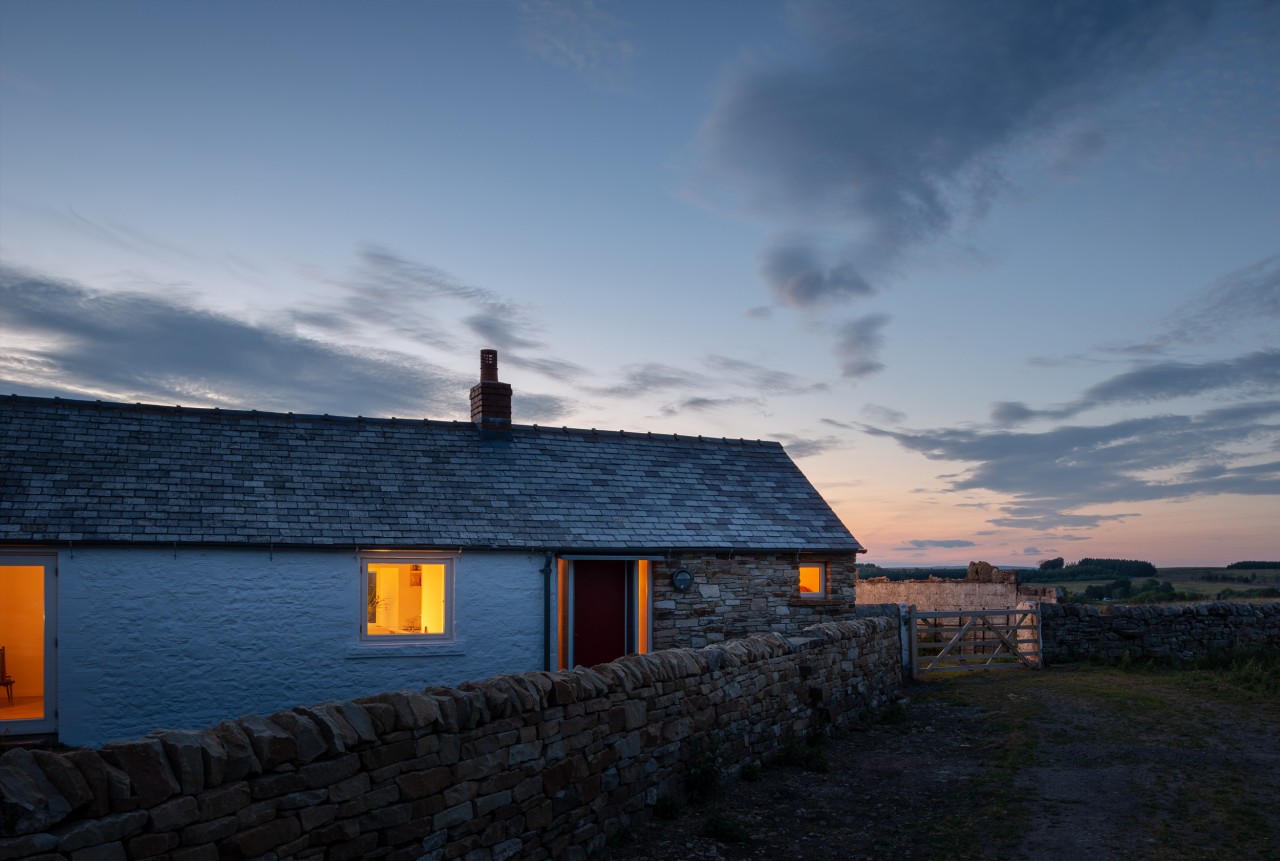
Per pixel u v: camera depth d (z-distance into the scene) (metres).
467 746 5.80
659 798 7.85
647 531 15.91
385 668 13.46
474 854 5.75
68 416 14.09
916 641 16.28
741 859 6.89
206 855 4.19
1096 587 40.94
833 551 17.19
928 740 11.12
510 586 14.45
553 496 16.14
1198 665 16.02
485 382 17.81
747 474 19.06
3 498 12.08
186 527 12.59
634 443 18.81
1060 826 7.42
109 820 3.80
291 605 12.99
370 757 5.12
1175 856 6.63
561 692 6.69
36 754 3.72
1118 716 11.62
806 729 10.88
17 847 3.45
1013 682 15.12
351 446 15.77
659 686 8.00
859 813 8.08
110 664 11.91
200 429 14.88
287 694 12.84
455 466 16.16
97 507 12.43
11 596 14.12
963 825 7.59
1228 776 8.71
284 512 13.56
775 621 16.66
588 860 6.79
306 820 4.71
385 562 13.77
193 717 12.27
